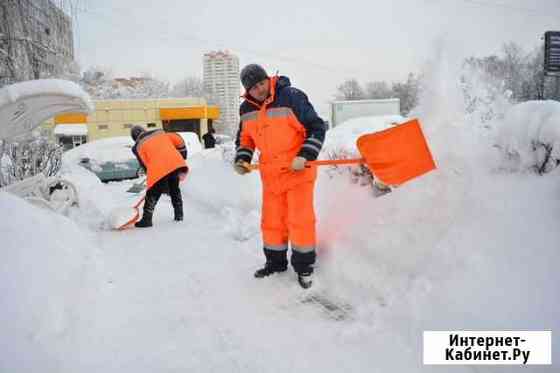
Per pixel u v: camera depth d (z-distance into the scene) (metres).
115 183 12.78
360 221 3.71
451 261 2.91
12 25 8.34
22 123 6.15
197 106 38.12
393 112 20.94
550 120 3.34
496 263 2.68
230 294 3.41
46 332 2.54
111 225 5.73
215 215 6.49
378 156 3.29
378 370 2.38
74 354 2.49
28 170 9.03
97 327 2.89
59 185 6.83
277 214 3.51
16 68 8.55
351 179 4.45
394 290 3.02
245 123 3.48
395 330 2.70
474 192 3.33
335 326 2.86
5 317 2.43
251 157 3.66
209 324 2.97
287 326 2.90
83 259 3.87
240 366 2.48
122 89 56.94
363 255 3.40
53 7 8.93
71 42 9.76
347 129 12.48
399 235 3.34
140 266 4.18
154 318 3.08
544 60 14.77
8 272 2.78
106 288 3.57
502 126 3.77
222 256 4.36
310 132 3.25
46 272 3.06
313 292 3.27
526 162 3.41
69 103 6.11
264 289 3.44
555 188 3.02
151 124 38.59
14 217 3.59
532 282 2.44
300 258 3.32
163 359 2.56
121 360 2.55
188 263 4.21
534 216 2.85
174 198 6.16
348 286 3.25
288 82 3.35
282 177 3.36
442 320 2.58
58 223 4.47
